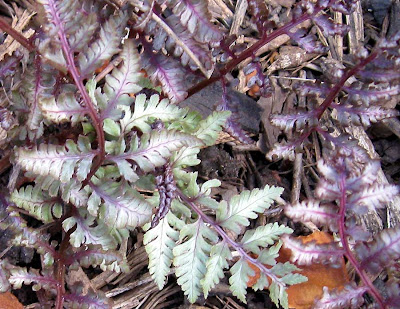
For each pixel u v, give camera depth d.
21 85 0.59
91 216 0.59
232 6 0.79
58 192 0.60
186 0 0.55
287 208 0.57
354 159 0.65
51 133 0.65
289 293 0.65
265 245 0.61
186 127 0.63
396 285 0.56
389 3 0.78
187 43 0.58
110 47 0.51
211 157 0.72
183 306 0.67
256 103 0.73
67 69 0.51
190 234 0.61
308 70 0.77
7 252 0.65
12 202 0.61
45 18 0.49
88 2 0.58
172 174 0.60
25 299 0.65
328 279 0.65
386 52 0.57
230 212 0.61
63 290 0.59
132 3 0.55
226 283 0.68
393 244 0.56
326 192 0.57
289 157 0.66
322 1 0.60
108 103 0.54
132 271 0.67
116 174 0.60
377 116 0.63
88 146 0.55
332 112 0.74
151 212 0.56
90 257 0.59
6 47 0.72
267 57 0.77
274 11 0.78
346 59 0.77
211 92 0.71
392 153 0.74
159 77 0.60
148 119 0.61
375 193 0.57
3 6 0.75
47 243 0.59
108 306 0.59
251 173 0.73
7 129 0.62
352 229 0.57
